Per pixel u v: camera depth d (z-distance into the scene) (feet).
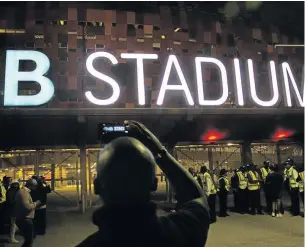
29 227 22.56
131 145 3.35
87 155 50.49
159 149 4.17
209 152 57.77
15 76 43.75
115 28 56.34
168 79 48.16
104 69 50.16
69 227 34.60
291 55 69.62
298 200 38.99
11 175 60.70
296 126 54.85
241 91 51.44
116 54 55.42
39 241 28.68
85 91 45.78
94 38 55.06
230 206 47.60
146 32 57.77
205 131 51.72
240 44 65.31
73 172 69.05
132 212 3.06
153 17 58.80
